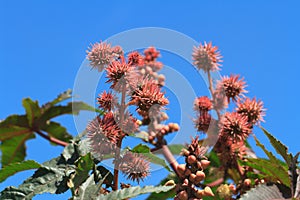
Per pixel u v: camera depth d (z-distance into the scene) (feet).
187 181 2.15
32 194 2.12
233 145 2.38
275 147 2.26
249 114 2.43
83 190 2.08
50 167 2.19
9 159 2.29
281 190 2.15
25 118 2.17
